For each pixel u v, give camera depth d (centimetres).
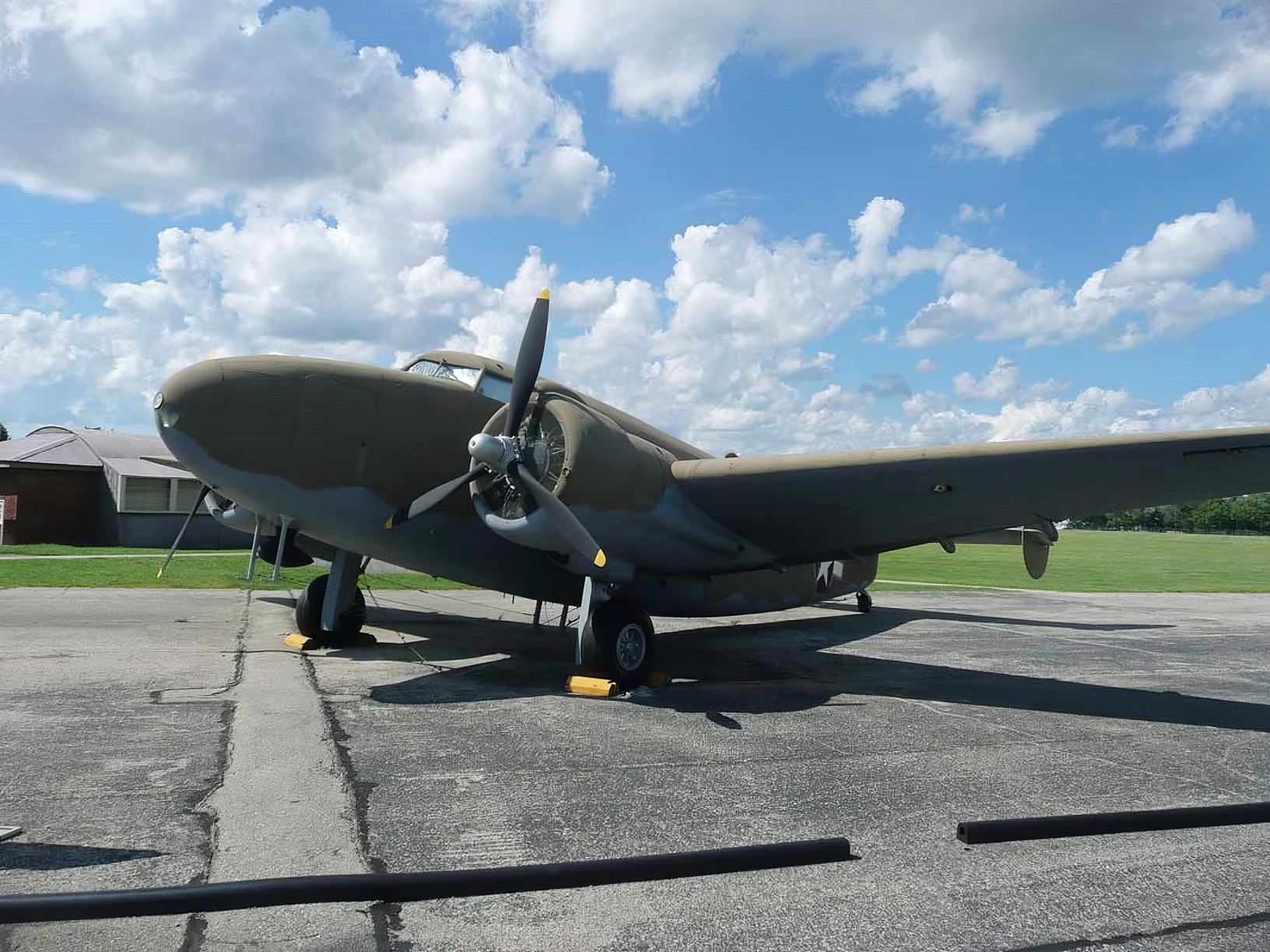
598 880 358
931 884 368
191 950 294
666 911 336
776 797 479
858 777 524
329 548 1024
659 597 953
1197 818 448
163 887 340
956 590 2286
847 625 1440
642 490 807
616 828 424
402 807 446
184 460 770
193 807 437
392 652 972
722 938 315
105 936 303
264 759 525
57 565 1886
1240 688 886
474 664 903
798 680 884
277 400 777
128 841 389
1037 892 361
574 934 315
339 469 812
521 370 770
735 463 820
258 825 414
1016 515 886
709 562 920
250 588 1616
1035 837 424
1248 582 2741
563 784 494
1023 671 973
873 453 767
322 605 974
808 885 364
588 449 751
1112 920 336
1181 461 698
